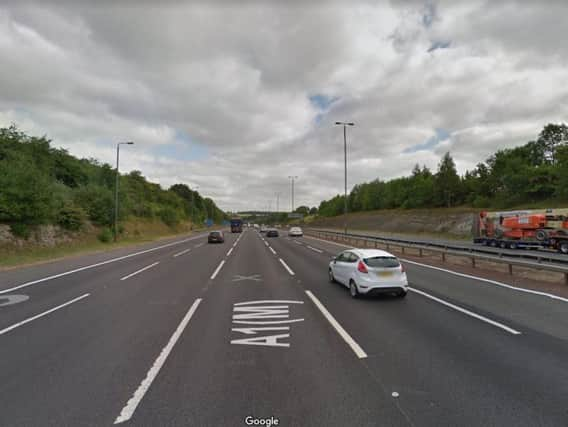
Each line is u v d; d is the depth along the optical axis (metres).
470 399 3.62
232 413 3.37
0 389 3.94
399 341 5.49
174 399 3.65
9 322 6.69
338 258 10.77
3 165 22.27
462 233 40.56
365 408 3.44
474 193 58.69
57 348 5.25
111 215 35.03
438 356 4.85
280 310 7.50
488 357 4.81
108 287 10.30
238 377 4.18
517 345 5.29
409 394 3.74
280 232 61.91
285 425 3.14
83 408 3.50
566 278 10.26
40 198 23.05
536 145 56.31
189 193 109.00
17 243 21.30
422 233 47.59
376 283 8.38
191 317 6.96
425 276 12.09
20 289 10.08
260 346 5.28
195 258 18.72
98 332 6.04
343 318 6.86
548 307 7.65
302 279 11.68
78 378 4.20
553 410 3.40
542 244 22.48
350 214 88.56
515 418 3.26
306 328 6.20
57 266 15.47
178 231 62.97
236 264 15.93
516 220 24.30
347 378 4.14
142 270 13.99
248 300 8.49
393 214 68.00
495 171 56.62
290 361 4.68
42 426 3.18
